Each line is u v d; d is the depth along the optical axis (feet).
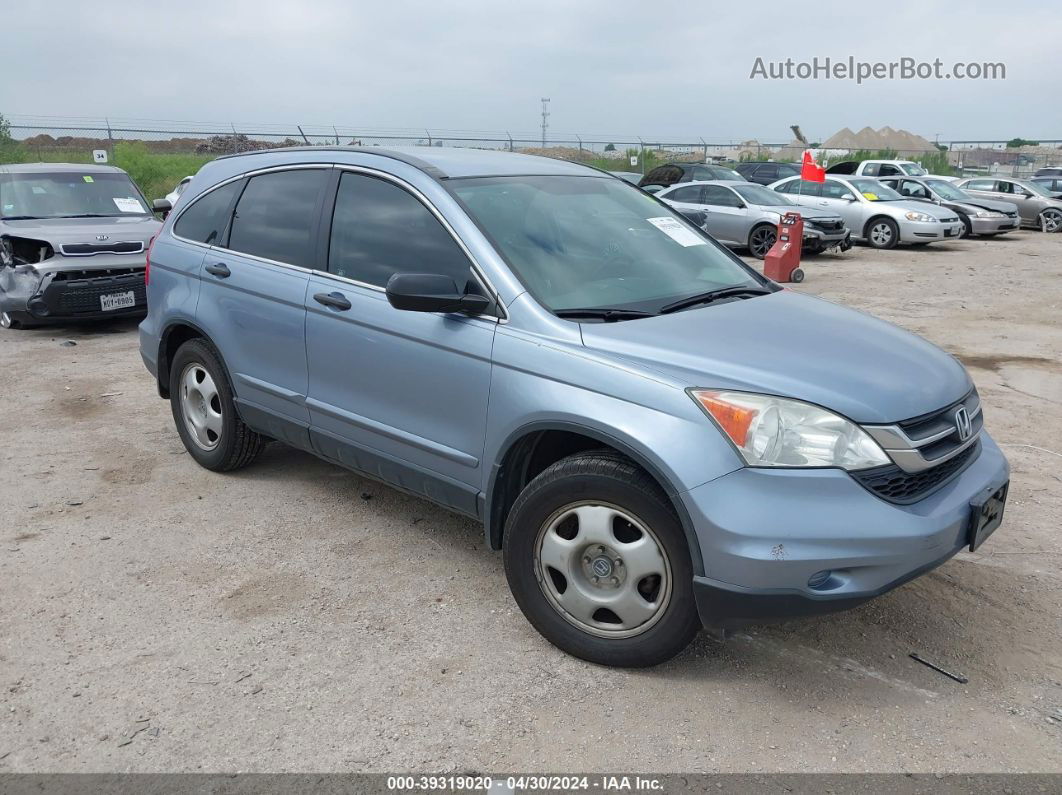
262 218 15.07
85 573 13.07
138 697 10.15
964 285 43.24
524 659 10.87
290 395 14.20
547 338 10.77
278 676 10.55
